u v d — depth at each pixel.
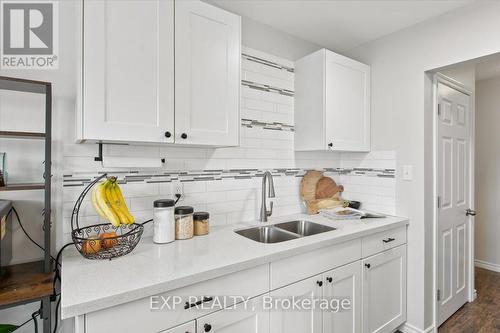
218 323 1.16
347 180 2.53
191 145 1.53
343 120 2.11
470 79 2.56
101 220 1.46
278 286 1.35
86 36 1.14
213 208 1.85
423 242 2.01
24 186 1.12
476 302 2.57
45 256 1.17
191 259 1.22
